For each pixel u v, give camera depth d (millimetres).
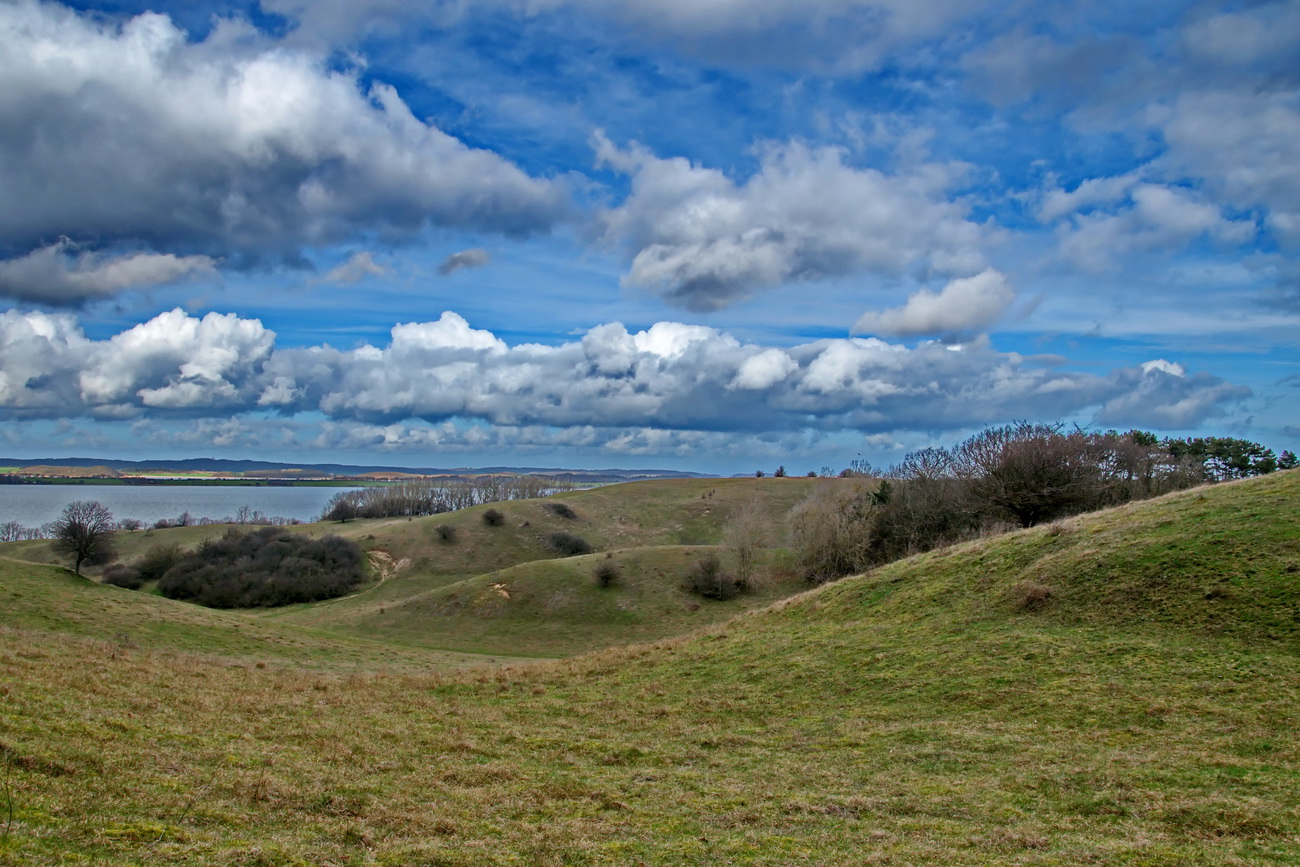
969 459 70938
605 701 22703
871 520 81875
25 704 15328
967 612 26016
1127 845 10930
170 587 97250
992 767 14938
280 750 15406
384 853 10477
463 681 26203
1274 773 13414
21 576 51125
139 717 16312
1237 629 20016
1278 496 27359
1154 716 16656
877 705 20016
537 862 10516
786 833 11969
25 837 8984
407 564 105188
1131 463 76375
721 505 135250
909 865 10484
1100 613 23047
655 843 11469
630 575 84938
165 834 10000
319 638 52250
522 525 119438
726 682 23703
